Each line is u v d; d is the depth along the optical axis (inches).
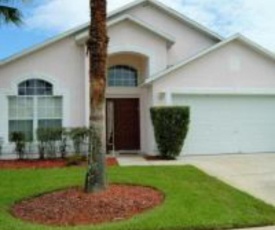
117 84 884.6
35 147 823.7
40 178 569.3
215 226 360.2
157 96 810.2
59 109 847.1
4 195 478.3
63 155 814.5
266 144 850.8
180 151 783.1
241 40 827.4
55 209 414.6
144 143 868.0
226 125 836.0
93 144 451.2
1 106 831.1
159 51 850.8
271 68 848.9
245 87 837.2
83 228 361.1
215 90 824.9
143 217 382.9
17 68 837.2
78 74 849.5
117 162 731.4
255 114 847.7
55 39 835.4
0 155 820.6
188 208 409.7
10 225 370.6
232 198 450.3
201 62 822.5
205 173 599.8
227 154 826.2
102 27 453.1
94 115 452.4
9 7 735.1
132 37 845.2
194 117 824.9
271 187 516.7
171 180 542.0
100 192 446.6
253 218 378.3
